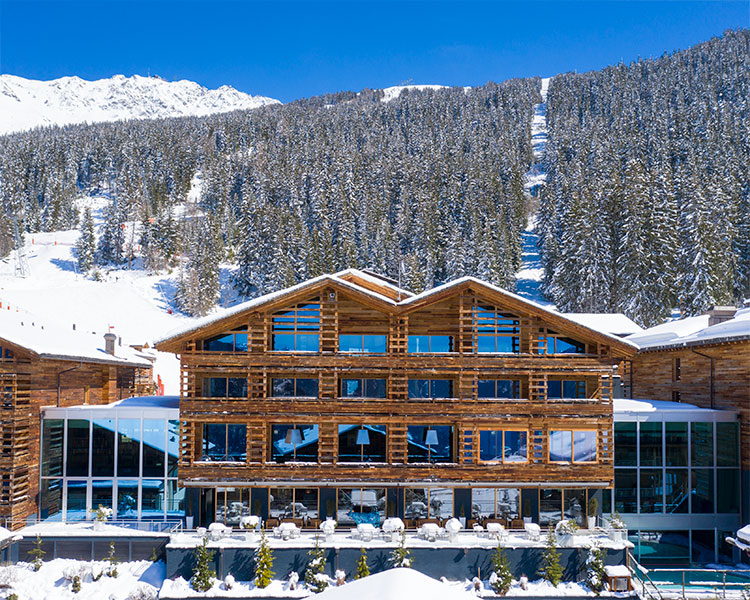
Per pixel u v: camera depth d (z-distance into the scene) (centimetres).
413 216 11606
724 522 3044
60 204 16962
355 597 1087
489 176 13425
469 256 9331
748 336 2858
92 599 2486
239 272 10800
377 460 2925
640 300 6456
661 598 2461
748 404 2978
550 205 11194
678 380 3616
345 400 2869
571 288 7238
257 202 13888
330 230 11331
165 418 3039
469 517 2917
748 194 8562
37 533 2780
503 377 2984
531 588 2564
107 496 3027
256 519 2773
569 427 2900
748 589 2536
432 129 19562
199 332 2850
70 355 3089
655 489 3062
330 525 2681
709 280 6319
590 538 2731
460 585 2605
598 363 2900
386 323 2952
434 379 2948
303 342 2950
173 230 13612
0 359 2873
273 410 2856
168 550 2594
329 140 18362
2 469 2808
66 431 3027
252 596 2492
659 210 6888
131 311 9056
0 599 2445
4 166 18262
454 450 2934
